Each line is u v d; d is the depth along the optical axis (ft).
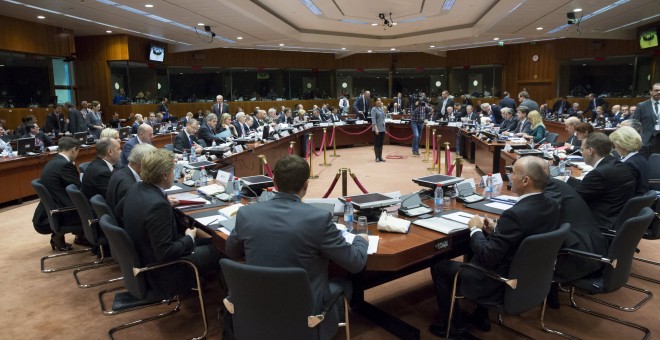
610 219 10.34
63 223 13.12
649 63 46.62
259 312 6.32
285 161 6.93
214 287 11.88
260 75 58.08
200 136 24.34
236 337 6.74
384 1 33.27
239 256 7.59
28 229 17.76
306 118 41.91
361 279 9.82
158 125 38.29
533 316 10.03
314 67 61.62
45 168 13.55
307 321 6.27
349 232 8.63
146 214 8.31
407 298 10.89
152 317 10.10
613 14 33.47
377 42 52.80
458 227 8.96
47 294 11.74
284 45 50.34
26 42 34.58
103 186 12.76
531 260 7.38
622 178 10.30
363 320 9.88
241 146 22.20
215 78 54.34
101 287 12.14
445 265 9.07
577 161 16.07
